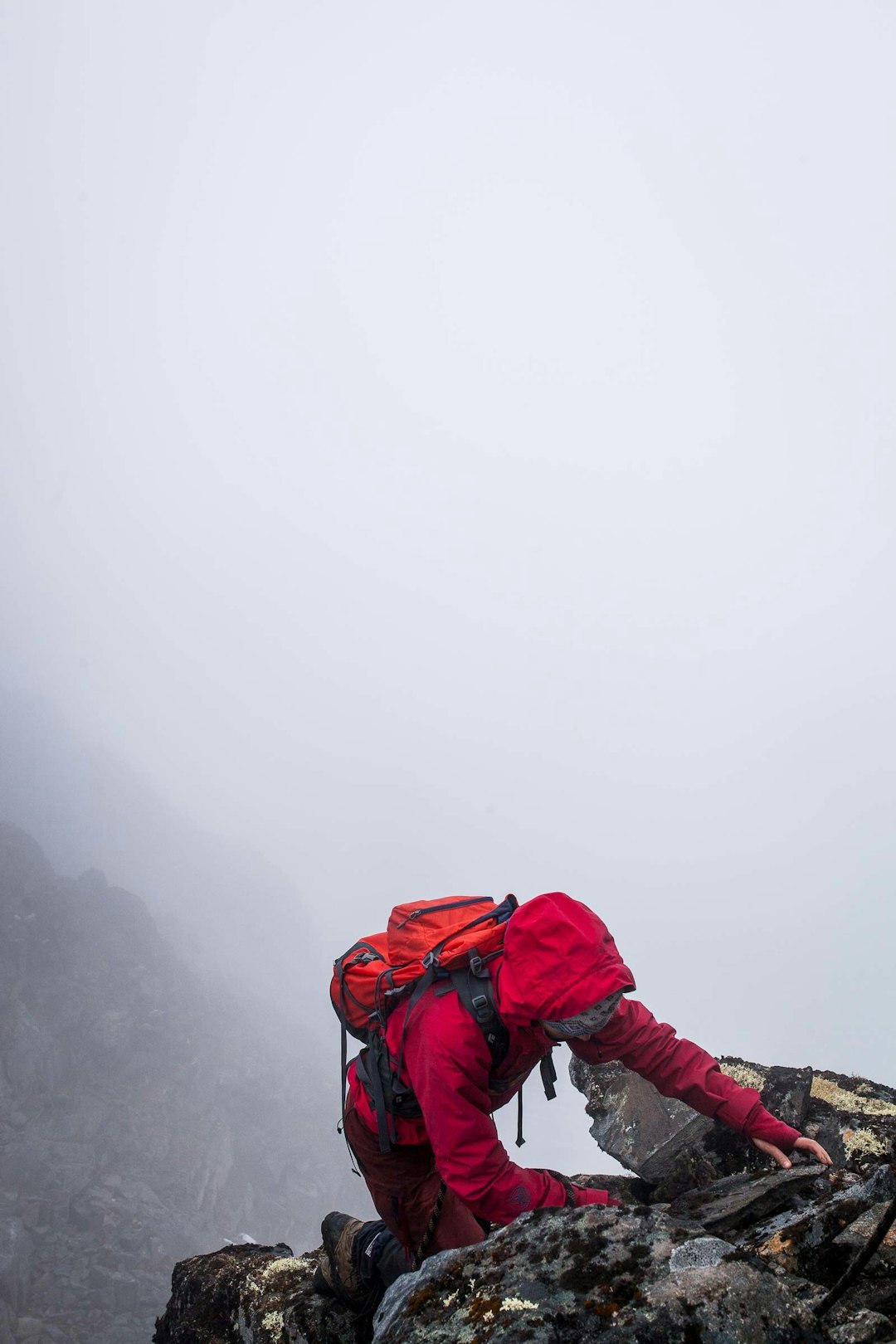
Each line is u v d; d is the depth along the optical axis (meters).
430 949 2.88
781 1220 2.56
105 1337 41.25
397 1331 2.05
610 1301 1.84
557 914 2.68
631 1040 2.98
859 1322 1.97
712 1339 1.70
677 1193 3.21
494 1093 2.87
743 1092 2.97
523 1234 2.14
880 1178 2.45
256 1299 3.75
